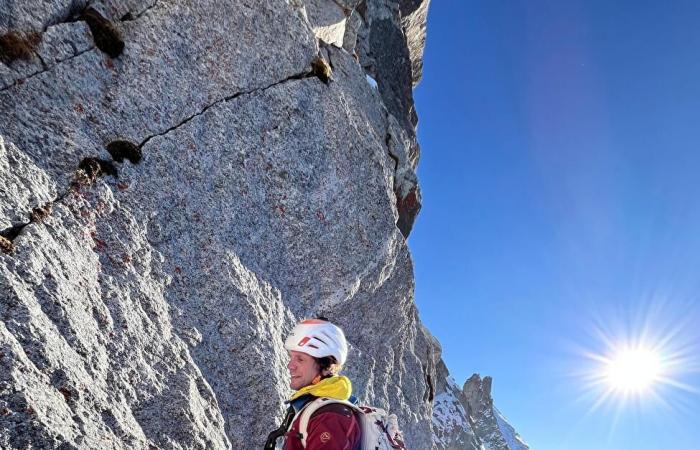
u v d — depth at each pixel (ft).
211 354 20.86
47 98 18.63
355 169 29.73
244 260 23.58
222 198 23.29
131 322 17.90
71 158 18.48
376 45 60.75
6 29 18.15
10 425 12.46
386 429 9.23
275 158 25.76
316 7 35.45
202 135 22.99
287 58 26.96
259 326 22.85
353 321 30.78
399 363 36.22
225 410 20.72
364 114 32.22
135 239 19.38
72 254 16.93
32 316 14.29
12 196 16.01
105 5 21.21
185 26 23.21
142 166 20.59
